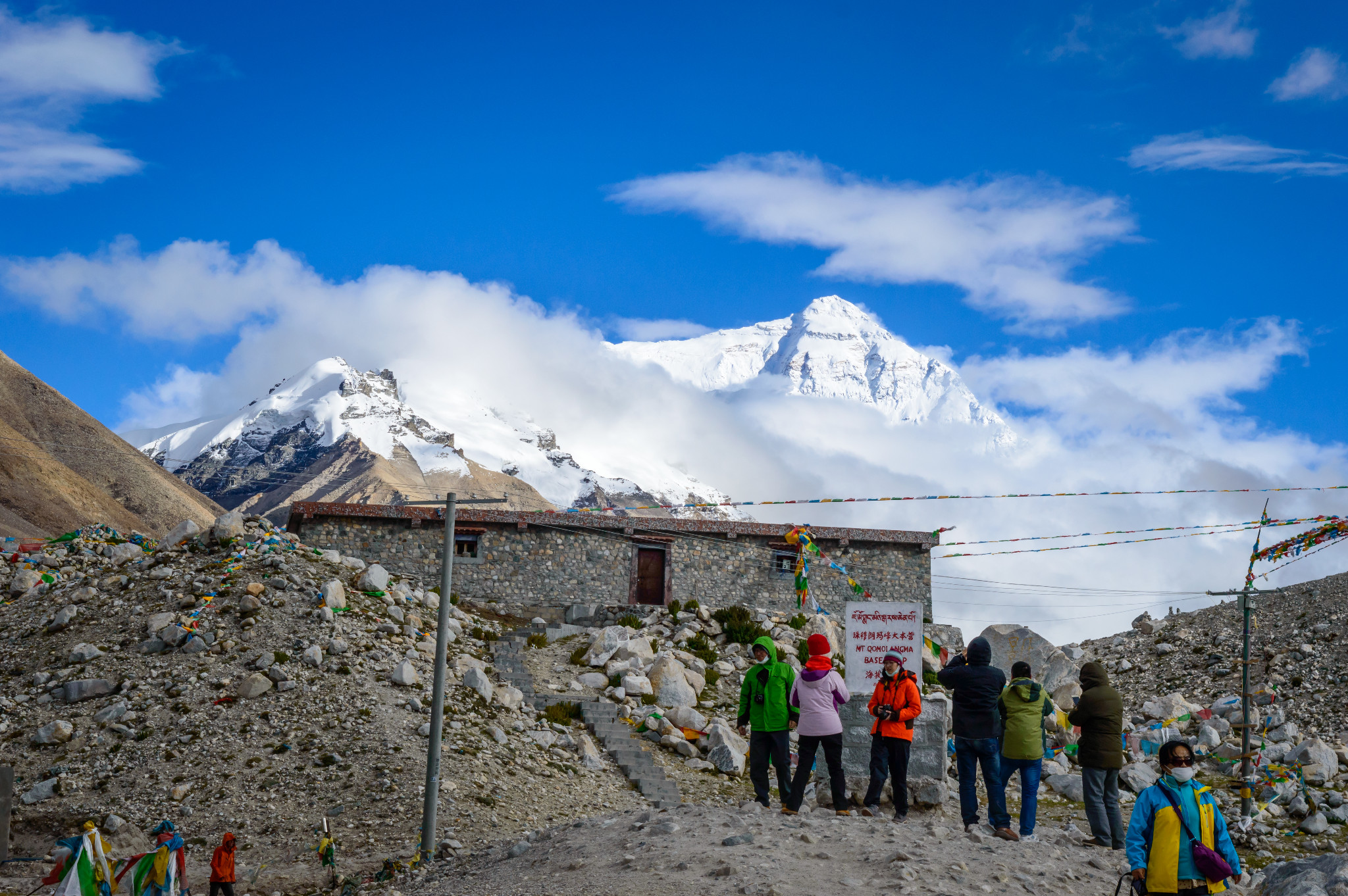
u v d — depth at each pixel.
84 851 14.01
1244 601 21.84
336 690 23.22
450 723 23.00
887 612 16.23
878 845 11.04
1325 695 29.41
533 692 27.17
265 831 18.53
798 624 35.50
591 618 35.66
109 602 26.66
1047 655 31.92
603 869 10.99
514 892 11.01
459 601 34.75
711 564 38.22
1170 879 7.87
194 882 16.36
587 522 37.06
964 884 9.80
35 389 139.25
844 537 39.00
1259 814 20.47
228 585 27.12
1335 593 35.56
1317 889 8.74
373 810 19.11
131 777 19.88
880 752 13.57
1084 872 10.86
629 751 24.47
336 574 29.92
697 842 11.42
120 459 132.12
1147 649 37.19
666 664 28.45
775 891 9.49
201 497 148.00
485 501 19.38
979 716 12.71
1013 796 22.30
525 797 20.62
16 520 87.06
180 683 22.88
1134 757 24.97
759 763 13.75
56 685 22.86
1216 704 29.47
